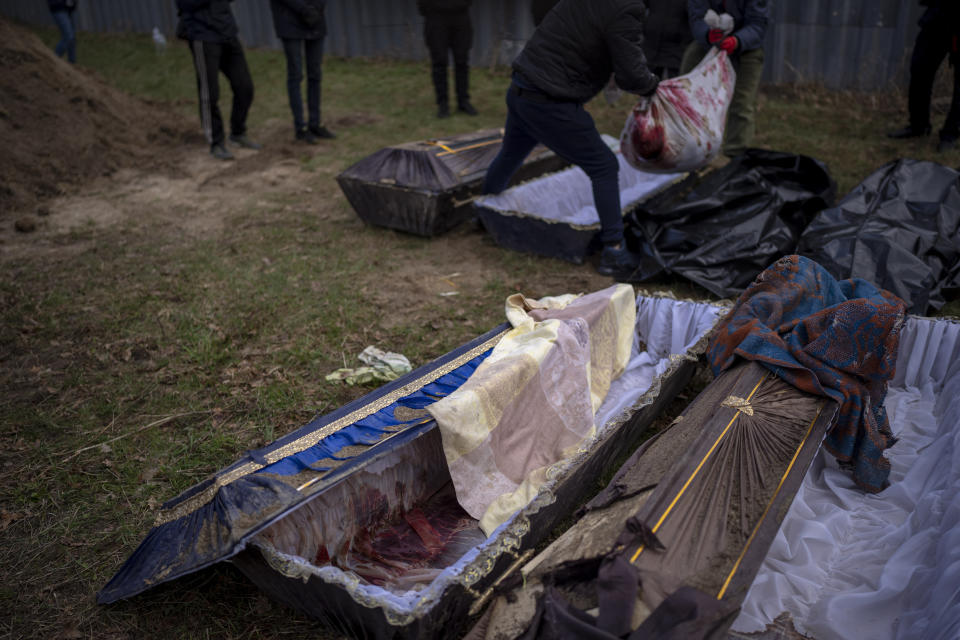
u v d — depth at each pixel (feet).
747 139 22.09
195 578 8.64
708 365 11.58
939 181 17.24
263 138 30.68
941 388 11.39
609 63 15.14
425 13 30.94
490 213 18.33
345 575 6.85
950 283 14.78
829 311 9.55
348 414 9.19
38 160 25.27
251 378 13.14
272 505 7.32
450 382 10.00
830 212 16.48
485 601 7.19
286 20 27.43
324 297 16.31
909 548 7.82
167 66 44.29
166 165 27.27
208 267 18.07
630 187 21.99
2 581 8.75
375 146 28.71
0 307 15.98
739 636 7.11
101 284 17.16
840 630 7.28
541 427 9.89
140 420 11.98
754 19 20.30
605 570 6.43
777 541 8.38
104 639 7.91
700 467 7.71
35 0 59.41
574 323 10.93
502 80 38.34
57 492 10.29
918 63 24.57
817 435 8.52
